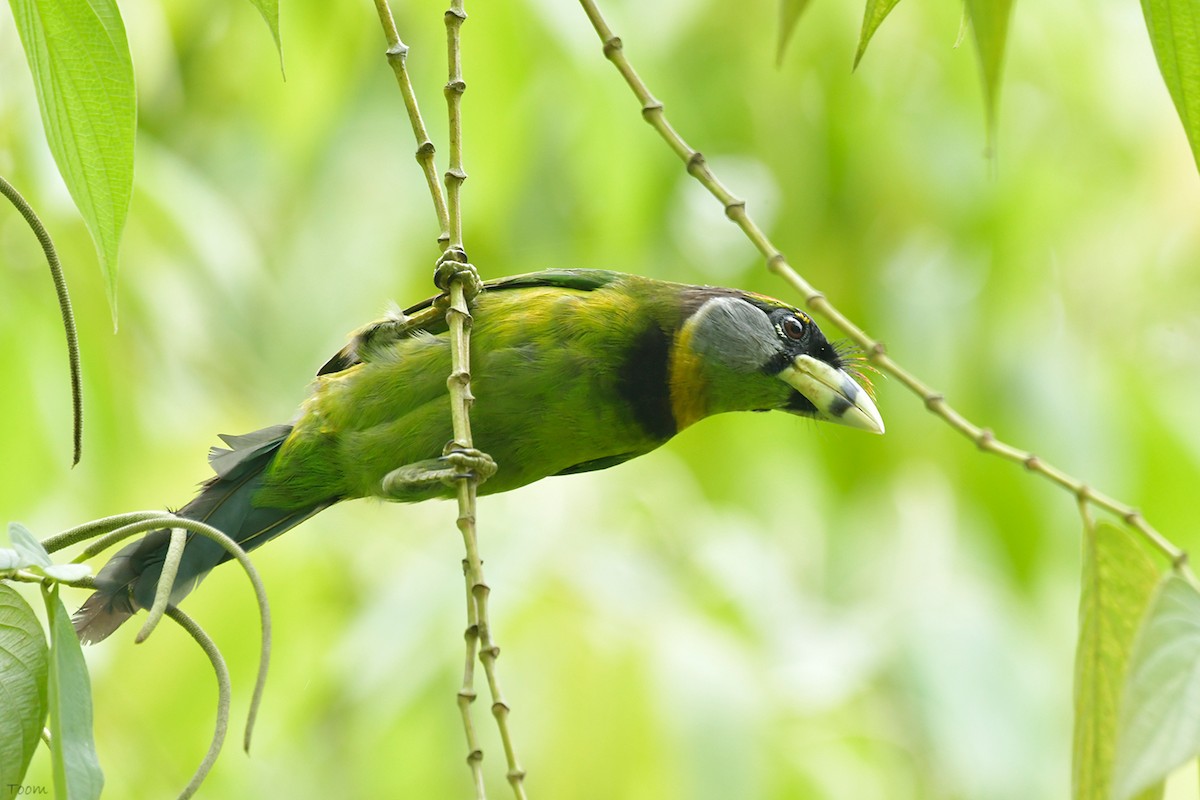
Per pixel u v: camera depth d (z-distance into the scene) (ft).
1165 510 37.29
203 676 31.45
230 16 39.04
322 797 36.96
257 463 25.85
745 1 38.37
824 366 27.76
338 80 36.63
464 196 33.78
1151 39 15.72
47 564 14.67
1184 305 40.65
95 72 16.22
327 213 38.01
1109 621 18.78
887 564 39.65
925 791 34.47
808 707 32.73
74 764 14.38
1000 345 38.04
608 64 34.06
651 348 25.57
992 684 32.89
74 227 30.78
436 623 31.68
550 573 31.83
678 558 34.68
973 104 38.78
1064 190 39.29
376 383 24.73
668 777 28.91
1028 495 37.01
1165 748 15.44
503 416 24.79
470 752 16.53
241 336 37.70
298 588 32.48
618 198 35.29
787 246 38.96
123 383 32.53
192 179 35.42
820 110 38.78
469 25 33.22
